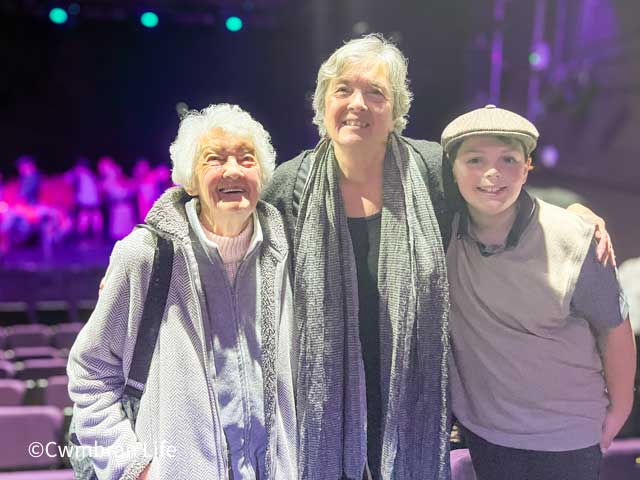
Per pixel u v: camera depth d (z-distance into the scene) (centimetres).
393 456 187
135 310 176
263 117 1576
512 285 190
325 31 1284
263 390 180
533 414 193
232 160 176
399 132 200
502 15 1244
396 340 186
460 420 203
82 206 1396
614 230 928
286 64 1522
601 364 201
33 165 1495
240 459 179
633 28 1055
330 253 188
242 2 1325
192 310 175
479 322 194
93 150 1636
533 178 1259
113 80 1598
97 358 180
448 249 198
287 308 184
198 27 1528
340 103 188
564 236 188
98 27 1534
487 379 195
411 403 189
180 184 186
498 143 182
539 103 1259
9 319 786
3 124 1599
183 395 173
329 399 185
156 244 177
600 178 1124
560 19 1223
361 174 195
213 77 1580
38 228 1296
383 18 1216
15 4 1356
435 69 1255
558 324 192
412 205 189
